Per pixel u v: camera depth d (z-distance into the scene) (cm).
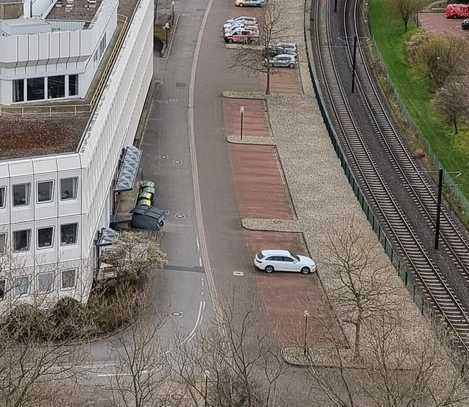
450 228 15738
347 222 15538
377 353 10938
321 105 19812
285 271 13950
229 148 18075
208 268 13988
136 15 17862
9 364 10081
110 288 13112
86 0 15712
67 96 13950
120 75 15038
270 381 10781
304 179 17038
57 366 11206
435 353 11112
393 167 17838
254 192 16450
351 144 18688
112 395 11019
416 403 10306
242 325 11806
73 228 12462
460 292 13925
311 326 12606
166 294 13212
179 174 16900
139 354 11494
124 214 15100
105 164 13838
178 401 10500
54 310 11900
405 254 14862
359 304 11856
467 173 17825
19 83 13625
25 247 12269
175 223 15212
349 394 10112
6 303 11156
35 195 12125
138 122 18325
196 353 11344
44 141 12706
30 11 14700
